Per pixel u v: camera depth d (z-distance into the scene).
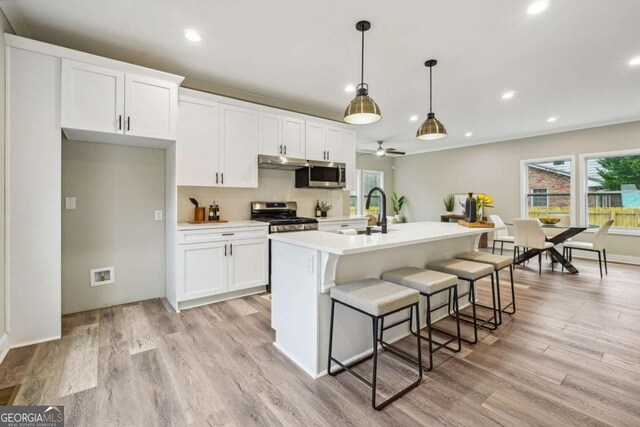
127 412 1.62
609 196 5.50
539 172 6.34
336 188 4.72
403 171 8.94
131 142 3.10
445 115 4.96
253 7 2.21
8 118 2.23
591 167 5.67
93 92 2.57
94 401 1.70
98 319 2.85
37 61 2.34
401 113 4.85
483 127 5.74
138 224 3.34
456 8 2.22
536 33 2.55
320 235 2.33
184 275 3.08
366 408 1.67
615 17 2.33
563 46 2.77
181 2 2.15
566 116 5.00
